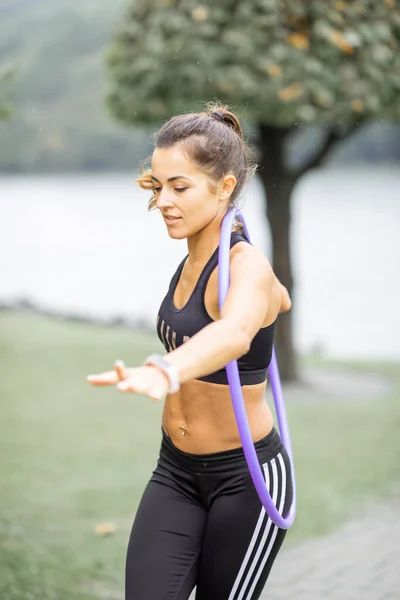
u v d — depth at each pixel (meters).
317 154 15.94
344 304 39.28
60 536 7.84
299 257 59.22
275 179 16.11
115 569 6.92
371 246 64.25
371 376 19.52
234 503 3.53
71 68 94.62
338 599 6.29
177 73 12.16
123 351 21.91
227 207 3.52
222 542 3.54
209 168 3.35
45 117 120.06
